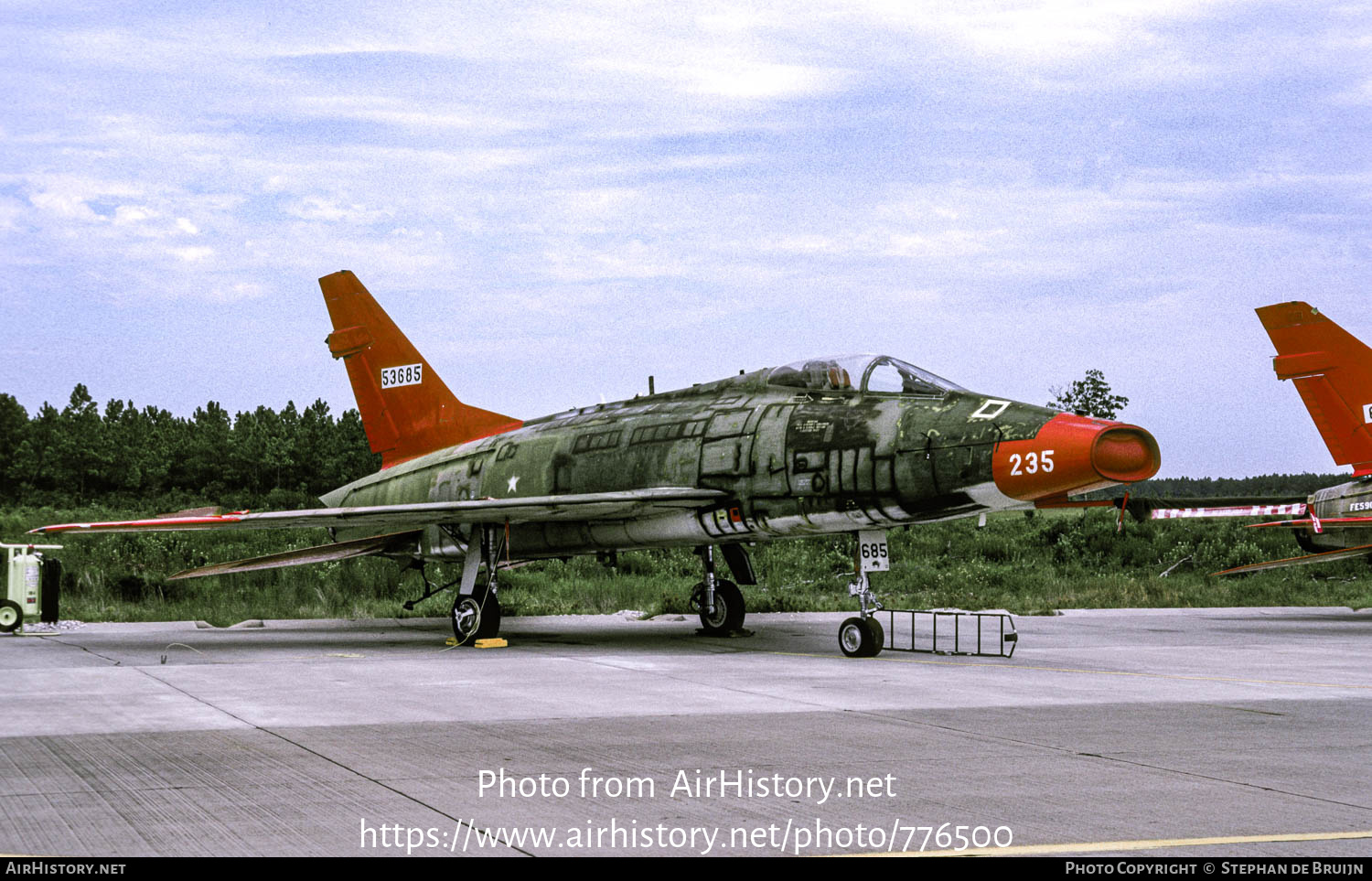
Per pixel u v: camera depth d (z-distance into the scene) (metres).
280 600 25.98
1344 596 30.77
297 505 98.44
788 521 16.36
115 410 141.12
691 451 17.42
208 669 13.53
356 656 15.46
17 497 113.56
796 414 16.53
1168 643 18.08
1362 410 24.53
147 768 7.40
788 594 29.98
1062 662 14.91
